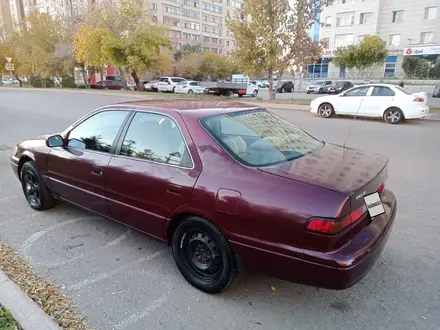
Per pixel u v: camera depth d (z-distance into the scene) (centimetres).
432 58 3953
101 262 328
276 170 252
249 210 239
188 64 5172
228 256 260
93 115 372
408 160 686
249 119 321
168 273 311
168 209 285
